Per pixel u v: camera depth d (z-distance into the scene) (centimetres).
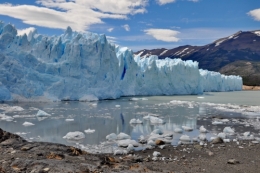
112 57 4931
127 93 5391
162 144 1633
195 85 6644
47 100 3800
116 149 1518
